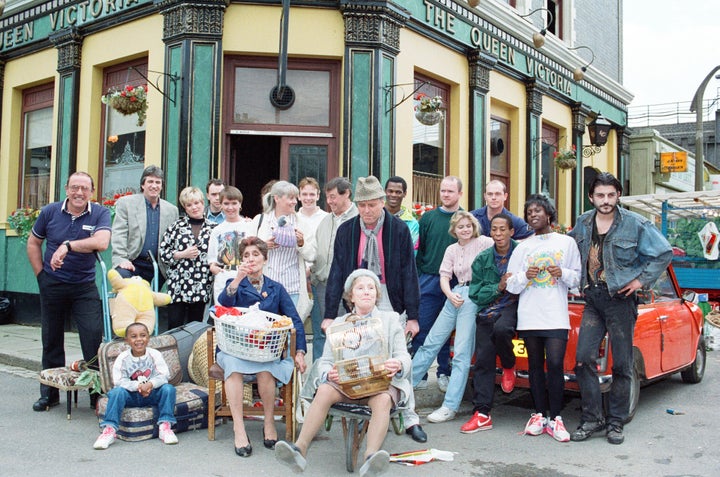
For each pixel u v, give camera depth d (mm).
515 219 6070
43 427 5359
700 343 7516
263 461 4570
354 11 8883
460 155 10758
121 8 9680
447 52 10453
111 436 4863
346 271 5184
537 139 12523
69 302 6008
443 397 6352
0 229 11836
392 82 9156
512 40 11844
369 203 5012
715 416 6047
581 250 5293
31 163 11797
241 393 4816
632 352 5207
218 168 8797
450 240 6156
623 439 5141
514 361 5477
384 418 4172
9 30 11609
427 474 4359
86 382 5371
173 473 4285
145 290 5633
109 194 10336
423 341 6297
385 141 9078
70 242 5711
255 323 4746
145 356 5125
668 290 7016
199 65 8758
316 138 9125
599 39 15430
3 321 11430
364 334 4352
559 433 5168
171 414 5090
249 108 9086
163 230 6625
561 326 5180
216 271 5871
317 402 4250
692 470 4504
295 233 5777
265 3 8914
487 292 5355
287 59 9094
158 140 9266
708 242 11930
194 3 8695
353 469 4398
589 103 14688
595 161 15516
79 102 10477
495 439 5207
